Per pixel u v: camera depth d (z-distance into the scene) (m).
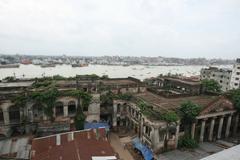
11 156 32.97
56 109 47.41
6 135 43.84
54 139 32.69
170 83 73.06
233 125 52.53
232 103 49.91
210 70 118.31
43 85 53.19
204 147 44.44
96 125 49.00
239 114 53.09
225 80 108.31
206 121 47.88
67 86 51.88
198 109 43.69
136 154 41.12
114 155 30.69
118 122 54.59
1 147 35.94
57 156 28.91
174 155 40.03
